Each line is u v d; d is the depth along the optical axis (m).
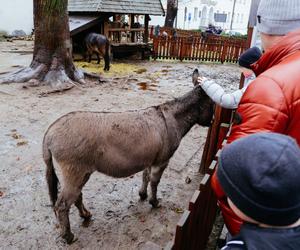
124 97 8.45
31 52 15.46
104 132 2.96
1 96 7.83
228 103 3.00
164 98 8.57
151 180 3.67
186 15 43.34
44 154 3.08
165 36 15.76
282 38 1.65
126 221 3.61
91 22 13.09
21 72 9.09
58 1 8.64
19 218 3.55
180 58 16.22
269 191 1.01
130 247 3.22
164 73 12.27
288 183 1.01
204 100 3.60
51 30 8.78
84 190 4.15
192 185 4.43
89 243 3.25
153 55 15.84
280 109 1.43
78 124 2.94
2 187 4.09
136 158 3.15
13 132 5.77
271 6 1.69
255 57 3.63
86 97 8.23
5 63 12.23
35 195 3.96
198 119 3.66
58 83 8.86
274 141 1.09
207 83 3.17
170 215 3.75
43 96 8.05
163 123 3.34
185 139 5.98
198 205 2.17
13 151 5.05
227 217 1.62
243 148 1.11
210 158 4.52
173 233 3.46
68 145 2.89
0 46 17.47
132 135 3.07
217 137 4.37
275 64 1.67
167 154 3.47
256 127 1.47
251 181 1.04
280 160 1.03
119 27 14.99
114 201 3.96
